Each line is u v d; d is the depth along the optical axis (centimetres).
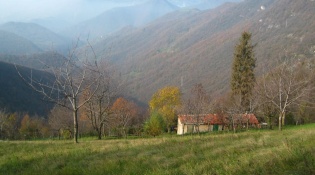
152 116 4959
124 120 4778
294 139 1099
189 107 4975
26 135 7450
